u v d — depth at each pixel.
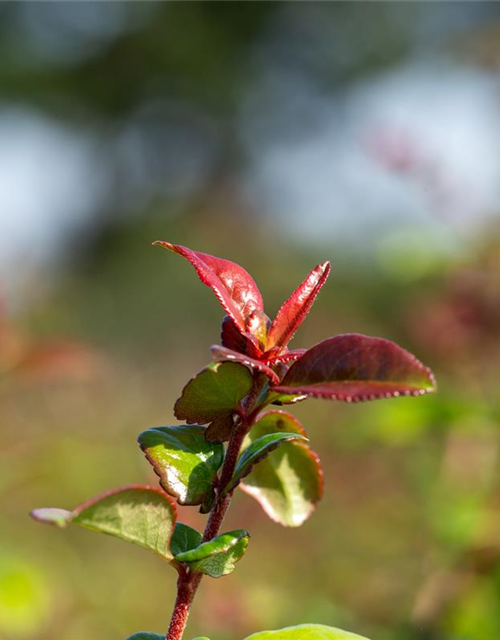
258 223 19.16
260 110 25.92
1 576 4.05
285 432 1.40
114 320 15.02
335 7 25.77
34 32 25.41
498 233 4.28
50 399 8.15
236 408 1.32
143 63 25.23
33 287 7.61
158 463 1.33
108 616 5.15
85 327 14.45
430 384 1.18
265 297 16.34
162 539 1.26
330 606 4.51
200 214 22.17
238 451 1.34
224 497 1.33
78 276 20.23
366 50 25.88
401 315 5.44
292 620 4.50
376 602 4.57
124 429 8.66
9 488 4.91
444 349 4.32
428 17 25.17
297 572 5.34
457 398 3.71
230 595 4.34
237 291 1.36
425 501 4.97
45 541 5.79
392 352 1.21
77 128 25.72
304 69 26.28
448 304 4.29
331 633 1.35
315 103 26.23
